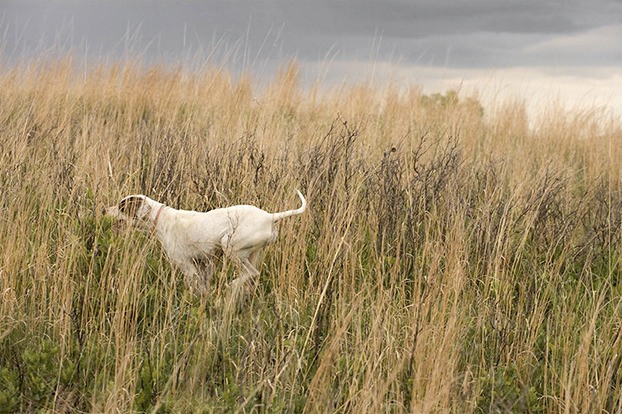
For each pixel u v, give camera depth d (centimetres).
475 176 740
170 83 1107
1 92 951
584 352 453
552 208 696
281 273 546
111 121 920
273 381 449
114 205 598
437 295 530
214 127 881
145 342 490
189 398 430
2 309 484
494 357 496
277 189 610
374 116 1087
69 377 446
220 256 539
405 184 671
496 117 1130
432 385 408
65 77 1065
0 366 457
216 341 484
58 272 509
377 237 611
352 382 437
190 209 615
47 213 587
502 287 554
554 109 1111
